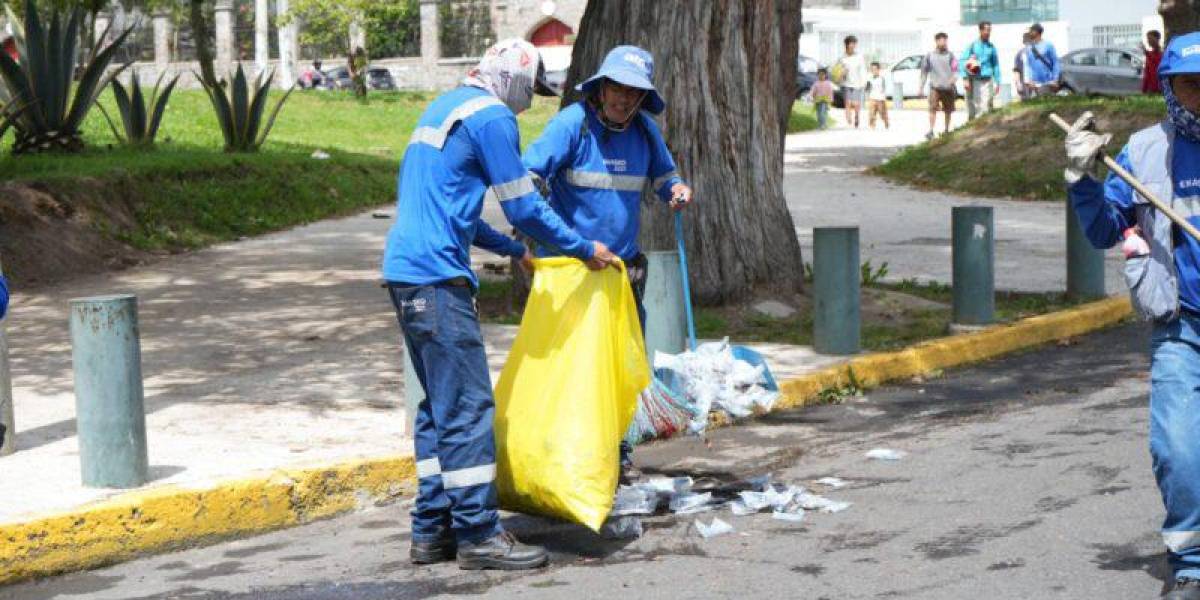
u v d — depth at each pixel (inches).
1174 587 280.5
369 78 3171.8
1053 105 1400.1
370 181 1267.2
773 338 595.2
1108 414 465.1
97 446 363.6
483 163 315.3
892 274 797.9
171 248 925.2
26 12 1066.1
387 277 319.6
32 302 727.1
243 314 684.1
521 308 676.7
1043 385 526.6
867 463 414.3
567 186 365.7
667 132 633.6
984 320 612.1
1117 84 2257.6
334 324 652.1
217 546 357.4
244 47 3415.4
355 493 386.6
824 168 1539.1
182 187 1013.2
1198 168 273.0
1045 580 302.2
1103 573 305.4
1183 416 273.7
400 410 470.9
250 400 488.1
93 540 339.6
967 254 609.9
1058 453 413.7
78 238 856.9
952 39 3011.8
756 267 650.2
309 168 1200.2
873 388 534.0
